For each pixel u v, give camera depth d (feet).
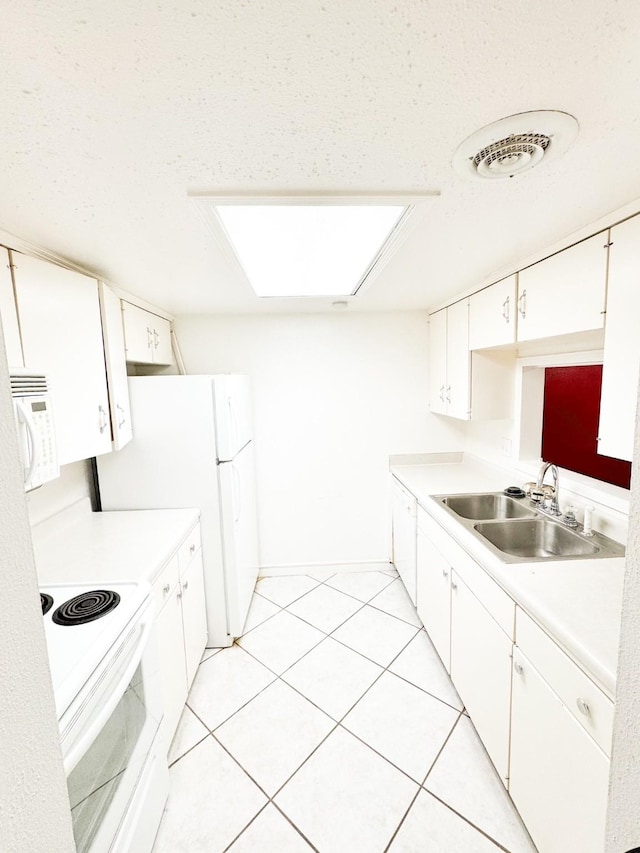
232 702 6.14
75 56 2.00
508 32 1.96
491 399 7.61
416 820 4.38
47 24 1.81
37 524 5.65
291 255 5.31
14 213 3.81
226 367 9.48
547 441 7.38
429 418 9.99
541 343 6.26
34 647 1.49
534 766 3.84
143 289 6.73
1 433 1.35
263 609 8.67
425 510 7.20
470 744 5.31
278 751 5.28
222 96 2.33
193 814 4.51
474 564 5.16
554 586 4.05
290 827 4.35
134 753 3.84
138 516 6.73
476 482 8.38
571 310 4.68
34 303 4.32
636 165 3.19
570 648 3.28
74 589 4.36
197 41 1.95
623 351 3.91
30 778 1.44
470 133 2.77
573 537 5.54
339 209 3.98
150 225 4.18
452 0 1.79
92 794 3.14
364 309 9.30
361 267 5.90
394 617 8.27
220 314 9.34
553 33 1.97
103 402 5.57
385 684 6.43
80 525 6.35
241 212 4.01
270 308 8.75
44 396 3.72
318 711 5.92
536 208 3.98
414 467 9.91
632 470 1.50
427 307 9.25
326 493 10.07
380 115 2.56
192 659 6.33
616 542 5.15
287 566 10.25
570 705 3.30
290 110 2.48
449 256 5.44
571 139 2.84
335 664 6.92
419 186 3.51
